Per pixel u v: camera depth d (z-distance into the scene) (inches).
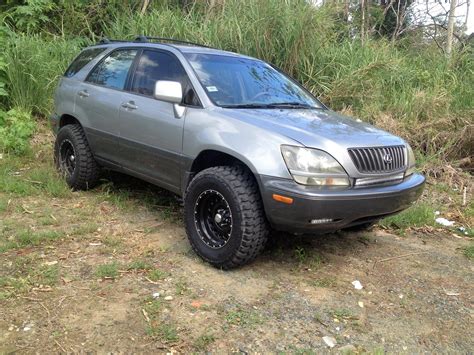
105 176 239.3
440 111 341.7
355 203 147.8
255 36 357.4
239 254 152.9
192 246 165.8
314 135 152.9
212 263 159.8
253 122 159.2
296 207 143.7
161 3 452.1
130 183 243.6
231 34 362.0
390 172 160.7
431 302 150.9
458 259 186.9
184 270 158.1
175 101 173.0
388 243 198.2
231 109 170.7
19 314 128.6
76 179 226.5
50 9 432.1
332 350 122.2
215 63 194.9
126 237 182.2
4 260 157.8
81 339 120.1
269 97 193.2
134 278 151.2
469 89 375.2
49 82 354.6
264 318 133.7
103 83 219.0
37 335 120.6
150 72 198.5
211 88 179.6
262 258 171.5
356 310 142.1
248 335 125.7
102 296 139.8
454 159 313.1
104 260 162.2
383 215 160.7
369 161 155.2
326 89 354.6
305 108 192.4
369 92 354.0
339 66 370.3
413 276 168.2
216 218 159.6
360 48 390.3
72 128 230.2
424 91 360.2
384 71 375.6
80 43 413.4
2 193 220.7
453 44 471.8
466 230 219.0
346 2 444.1
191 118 172.1
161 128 181.8
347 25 427.2
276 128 155.5
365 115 337.7
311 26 354.3
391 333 132.0
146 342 120.3
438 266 178.5
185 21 393.7
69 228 187.3
